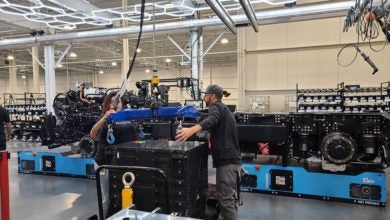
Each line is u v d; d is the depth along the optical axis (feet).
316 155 12.59
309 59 31.58
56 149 18.52
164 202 6.04
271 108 32.99
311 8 17.11
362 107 22.07
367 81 29.55
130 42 40.11
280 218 10.73
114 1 29.43
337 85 27.84
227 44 46.52
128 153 6.37
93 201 12.85
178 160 5.98
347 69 30.19
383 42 28.55
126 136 7.57
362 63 29.63
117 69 63.41
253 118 13.10
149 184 6.15
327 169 12.35
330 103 22.44
